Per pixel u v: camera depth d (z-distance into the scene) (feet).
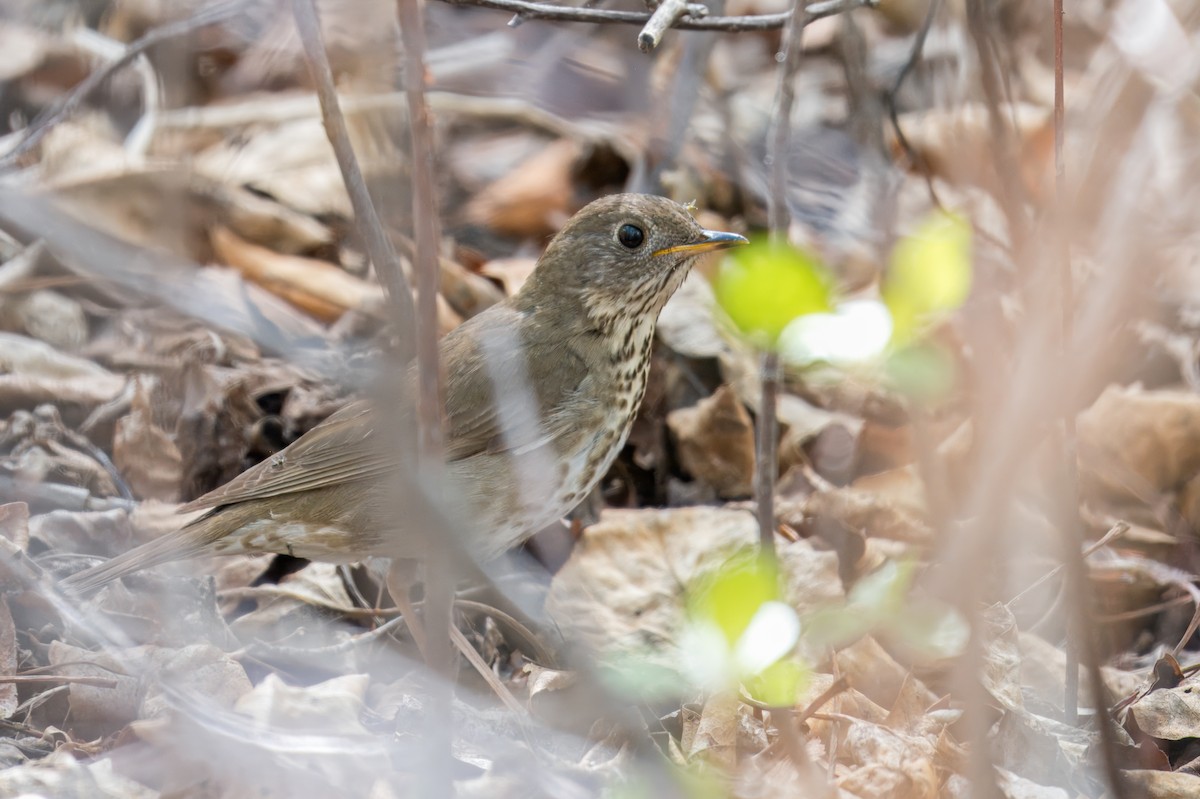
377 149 27.17
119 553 36.76
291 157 49.96
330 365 40.70
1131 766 29.17
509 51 56.03
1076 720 30.89
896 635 31.07
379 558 36.04
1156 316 41.22
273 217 46.52
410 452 21.44
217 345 41.93
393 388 21.26
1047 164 44.80
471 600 35.76
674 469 42.80
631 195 35.24
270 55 53.47
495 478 33.45
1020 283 25.14
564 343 34.35
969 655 19.47
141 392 38.96
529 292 35.45
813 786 23.17
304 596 36.27
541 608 36.19
